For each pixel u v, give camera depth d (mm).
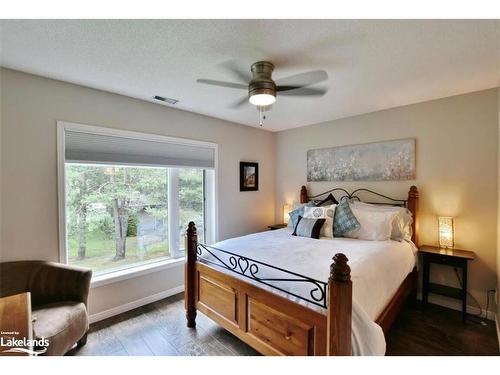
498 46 1680
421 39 1603
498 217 2406
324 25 1465
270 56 1815
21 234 2076
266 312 1725
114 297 2596
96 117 2463
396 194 3092
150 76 2166
